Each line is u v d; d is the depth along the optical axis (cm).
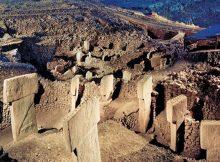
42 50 3158
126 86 2088
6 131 1641
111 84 1969
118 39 3462
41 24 3812
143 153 1340
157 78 2338
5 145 1358
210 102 1920
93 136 1082
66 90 2023
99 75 2525
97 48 3250
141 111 1712
